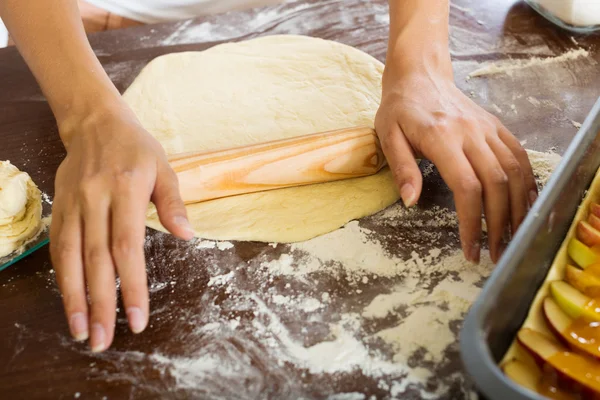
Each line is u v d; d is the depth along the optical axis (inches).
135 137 38.4
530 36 58.1
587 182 37.9
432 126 39.5
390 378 32.8
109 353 35.3
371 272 38.8
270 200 43.5
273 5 65.2
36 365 35.0
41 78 44.0
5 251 40.2
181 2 73.2
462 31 59.5
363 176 44.6
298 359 34.2
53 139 50.6
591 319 30.4
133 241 33.8
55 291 39.1
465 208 36.7
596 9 55.3
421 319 35.6
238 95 52.4
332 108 50.5
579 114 49.3
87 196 35.1
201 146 47.4
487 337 26.3
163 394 33.1
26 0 45.5
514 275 28.3
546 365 28.5
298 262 39.8
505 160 38.6
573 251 34.4
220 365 34.3
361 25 61.3
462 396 31.6
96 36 62.0
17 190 39.9
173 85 53.8
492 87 52.6
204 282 39.0
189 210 43.2
